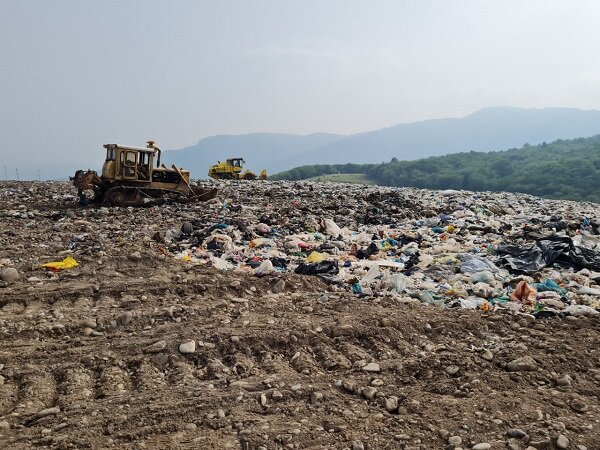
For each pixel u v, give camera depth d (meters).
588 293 9.92
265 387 5.75
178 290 8.53
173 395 5.48
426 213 20.67
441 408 5.45
